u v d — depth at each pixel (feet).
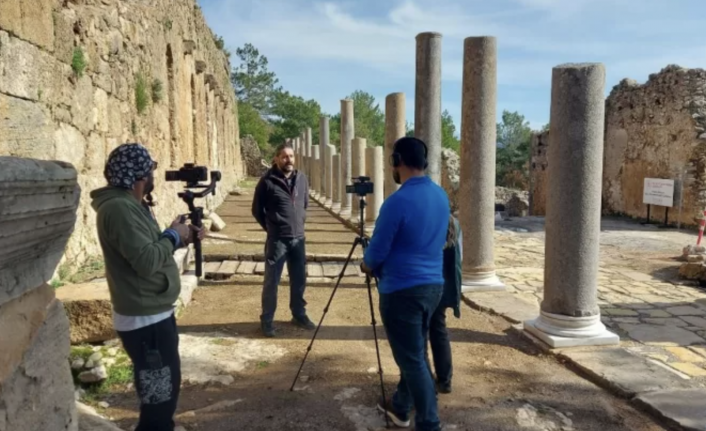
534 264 35.17
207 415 13.24
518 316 21.21
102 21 24.73
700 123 56.24
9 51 16.19
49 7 18.92
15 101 16.55
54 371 7.36
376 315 21.80
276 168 19.22
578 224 17.79
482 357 17.47
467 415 13.43
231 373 15.79
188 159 45.11
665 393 14.23
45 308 7.18
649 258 38.09
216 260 30.40
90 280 20.07
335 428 12.75
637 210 66.18
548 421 13.20
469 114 24.41
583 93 17.20
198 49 52.95
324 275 28.30
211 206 53.11
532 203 88.48
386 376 15.67
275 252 18.97
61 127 19.97
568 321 17.95
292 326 20.25
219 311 22.18
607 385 15.06
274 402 13.99
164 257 9.40
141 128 30.63
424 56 25.95
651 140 63.31
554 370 16.43
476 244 25.02
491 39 23.66
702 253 37.37
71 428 7.86
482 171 24.56
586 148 17.49
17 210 5.58
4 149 15.90
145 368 9.60
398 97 37.01
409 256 11.46
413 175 11.97
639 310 23.66
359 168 53.47
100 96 24.21
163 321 9.70
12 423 6.15
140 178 9.50
